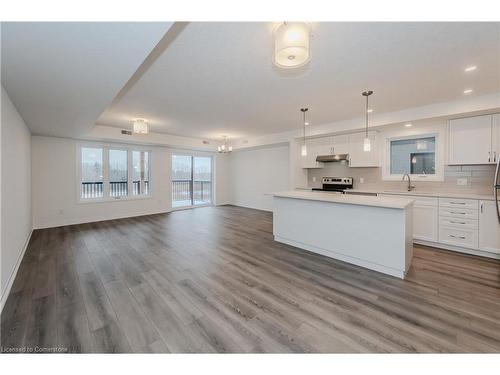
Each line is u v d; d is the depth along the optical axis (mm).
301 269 2863
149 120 4734
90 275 2689
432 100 3424
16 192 2957
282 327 1801
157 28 1444
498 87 2920
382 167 4738
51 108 3037
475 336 1682
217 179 8461
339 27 1766
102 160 5770
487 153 3348
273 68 2463
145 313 1974
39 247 3662
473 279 2564
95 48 1658
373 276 2664
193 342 1642
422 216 3719
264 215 6562
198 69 2486
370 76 2643
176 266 2949
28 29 1411
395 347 1587
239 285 2463
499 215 2615
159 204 6867
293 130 5730
